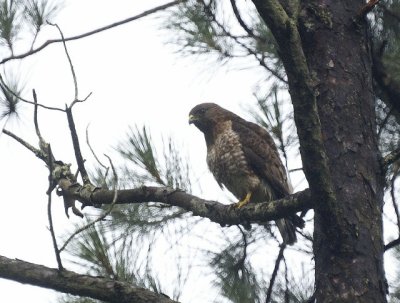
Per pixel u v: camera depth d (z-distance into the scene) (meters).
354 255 8.53
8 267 9.54
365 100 9.39
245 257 11.66
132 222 11.27
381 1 11.53
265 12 7.64
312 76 9.47
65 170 11.81
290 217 10.98
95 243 10.02
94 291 9.15
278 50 7.93
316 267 8.84
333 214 8.38
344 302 8.42
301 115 7.91
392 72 11.13
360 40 9.66
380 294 8.49
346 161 8.98
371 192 8.89
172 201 10.99
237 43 12.20
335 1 9.75
